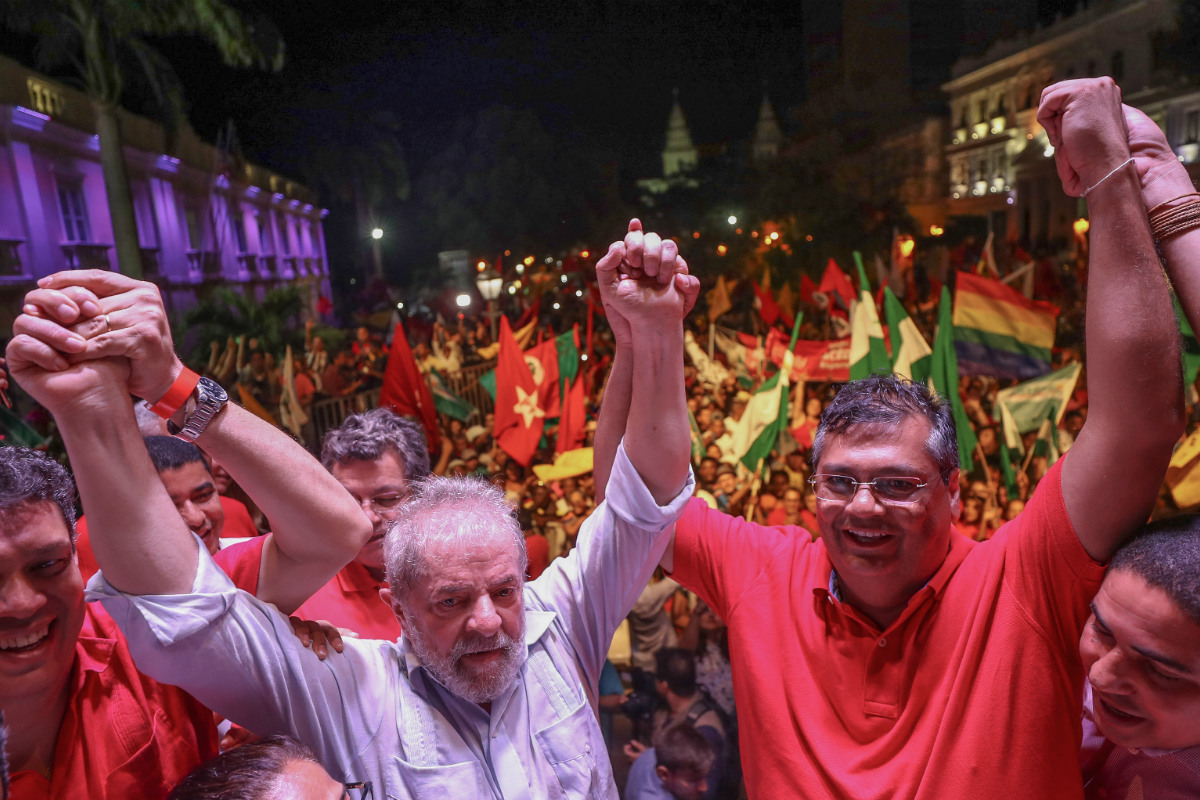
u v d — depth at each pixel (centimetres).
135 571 138
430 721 163
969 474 741
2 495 137
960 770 163
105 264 1100
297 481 143
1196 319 139
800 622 183
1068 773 161
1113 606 138
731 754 504
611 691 552
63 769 155
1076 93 144
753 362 878
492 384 764
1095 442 148
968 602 170
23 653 142
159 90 1197
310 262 1762
